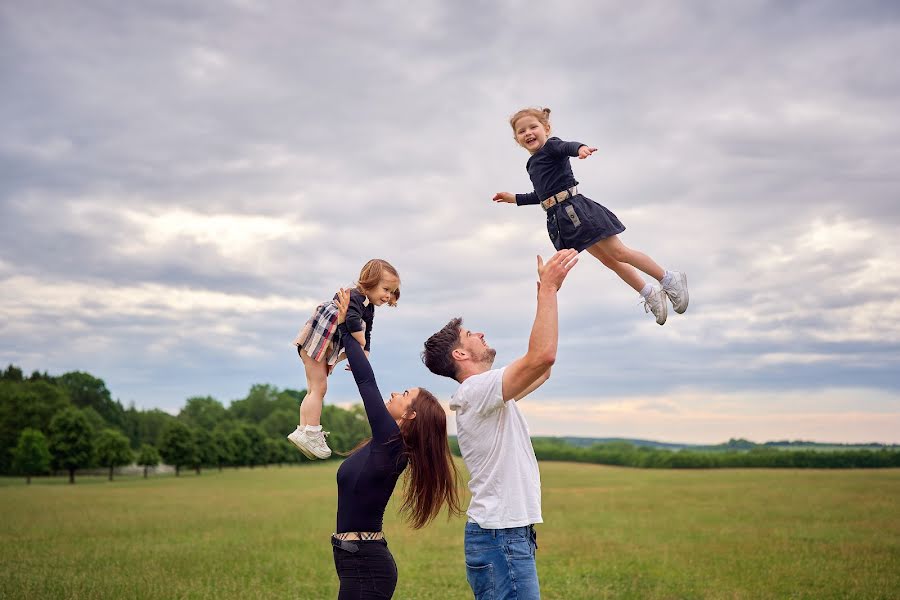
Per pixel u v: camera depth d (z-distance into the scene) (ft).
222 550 49.90
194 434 281.13
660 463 221.87
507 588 13.17
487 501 13.56
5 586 35.01
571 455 275.39
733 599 32.17
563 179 17.46
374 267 16.02
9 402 267.39
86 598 32.24
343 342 15.52
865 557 44.04
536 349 12.75
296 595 33.47
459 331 15.16
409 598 33.22
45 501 109.70
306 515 80.28
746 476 162.61
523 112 18.13
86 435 219.61
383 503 14.88
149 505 98.68
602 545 50.62
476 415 13.52
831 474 164.25
